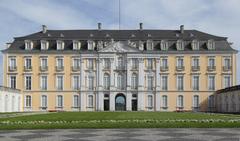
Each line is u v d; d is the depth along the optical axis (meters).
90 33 101.19
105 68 97.44
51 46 98.19
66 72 97.62
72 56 97.75
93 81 97.69
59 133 27.19
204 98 96.94
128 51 97.44
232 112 81.19
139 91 97.00
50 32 101.69
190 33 101.44
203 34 101.12
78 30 102.38
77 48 97.69
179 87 97.56
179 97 97.50
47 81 97.56
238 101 78.62
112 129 30.23
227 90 86.69
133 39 98.75
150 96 97.62
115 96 97.69
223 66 96.69
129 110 96.62
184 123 34.84
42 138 24.11
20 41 98.75
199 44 97.81
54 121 39.47
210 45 97.19
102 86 97.38
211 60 97.25
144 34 100.81
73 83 97.75
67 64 97.69
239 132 27.17
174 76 97.56
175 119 42.69
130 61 97.50
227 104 87.12
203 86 97.06
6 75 97.12
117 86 97.62
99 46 97.50
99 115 57.91
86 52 97.31
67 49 97.69
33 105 97.25
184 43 98.06
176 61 97.62
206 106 96.94
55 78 97.62
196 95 97.12
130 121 38.12
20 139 23.58
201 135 25.38
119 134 26.30
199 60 97.19
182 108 97.12
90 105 97.56
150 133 26.88
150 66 97.69
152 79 97.75
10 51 97.00
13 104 89.38
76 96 97.69
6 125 33.53
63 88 97.50
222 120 39.09
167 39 98.75
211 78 97.12
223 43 97.75
